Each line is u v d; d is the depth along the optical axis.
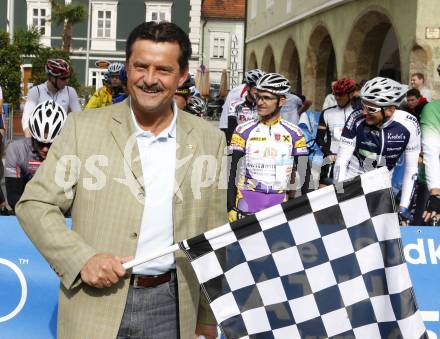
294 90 28.92
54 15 39.44
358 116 6.01
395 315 3.06
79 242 2.79
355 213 3.07
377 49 18.75
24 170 5.23
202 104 8.05
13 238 4.47
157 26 2.82
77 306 2.85
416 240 4.75
